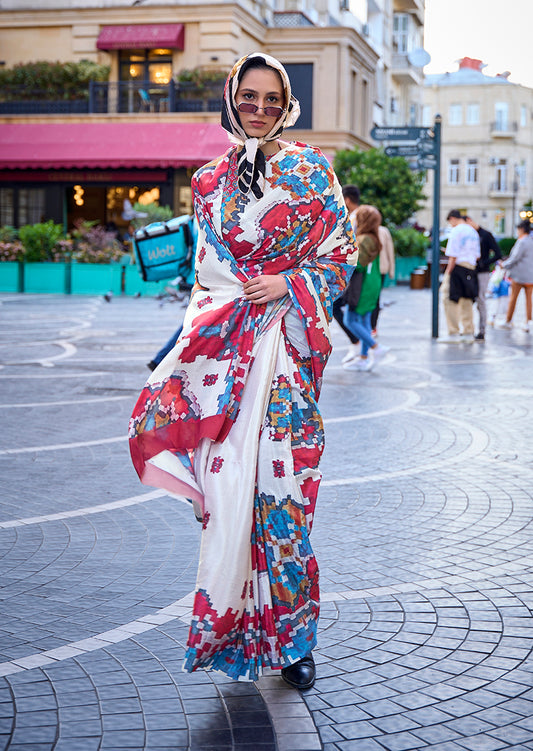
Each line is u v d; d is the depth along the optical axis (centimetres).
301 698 311
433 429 773
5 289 2614
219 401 308
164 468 311
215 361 313
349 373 1116
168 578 424
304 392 317
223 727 291
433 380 1059
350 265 330
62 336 1472
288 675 320
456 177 7331
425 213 7375
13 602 394
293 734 286
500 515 527
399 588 413
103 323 1705
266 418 309
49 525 503
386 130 1481
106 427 768
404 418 822
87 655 342
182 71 3108
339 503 550
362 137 3688
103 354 1254
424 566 442
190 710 302
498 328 1789
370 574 431
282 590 304
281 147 323
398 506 544
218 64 3122
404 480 604
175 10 3131
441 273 3809
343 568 439
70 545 470
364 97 3850
